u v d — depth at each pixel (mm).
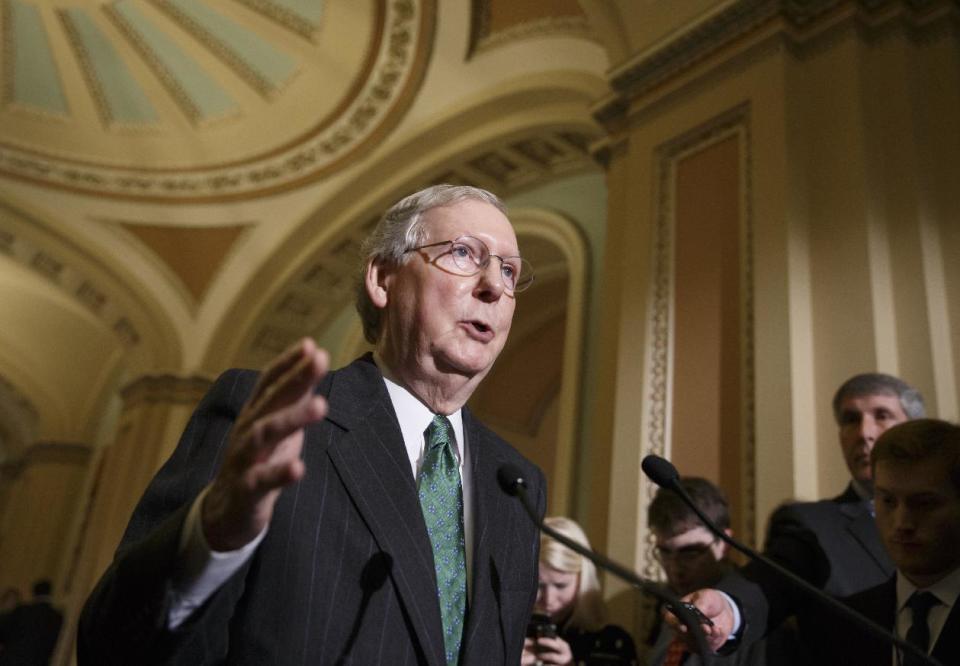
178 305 10422
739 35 4586
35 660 6672
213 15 8172
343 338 9844
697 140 4664
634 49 5223
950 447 1570
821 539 2072
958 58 3998
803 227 3930
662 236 4621
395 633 1074
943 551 1551
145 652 898
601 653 2773
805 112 4207
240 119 8992
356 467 1186
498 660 1191
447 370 1371
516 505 1440
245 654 1023
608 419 4559
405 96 7742
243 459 823
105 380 13367
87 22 8523
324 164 8914
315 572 1072
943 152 3852
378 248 1492
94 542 9852
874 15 4246
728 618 1729
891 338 3553
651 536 3959
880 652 1691
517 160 7613
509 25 6656
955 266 3602
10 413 14492
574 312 6680
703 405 4008
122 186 9812
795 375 3605
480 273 1426
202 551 884
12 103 9312
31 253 10164
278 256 9703
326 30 7641
